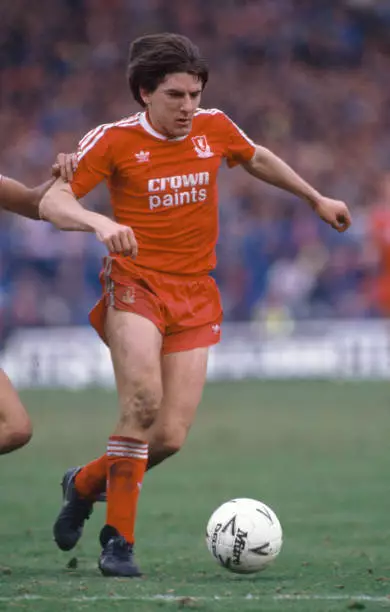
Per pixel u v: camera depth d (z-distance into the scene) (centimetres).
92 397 6056
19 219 7419
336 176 8719
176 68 1686
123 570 1694
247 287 7481
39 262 7412
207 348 1808
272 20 9794
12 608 1386
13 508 2712
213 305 1827
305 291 7294
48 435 4409
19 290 7281
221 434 4400
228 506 1694
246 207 8106
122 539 1709
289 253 7562
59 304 7306
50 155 8925
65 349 6838
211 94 9388
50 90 9419
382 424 4644
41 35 9681
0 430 1662
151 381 1695
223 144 1830
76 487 1861
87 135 1750
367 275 7344
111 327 1734
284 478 3247
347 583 1633
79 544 2166
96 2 9781
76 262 7400
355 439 4184
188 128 1733
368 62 9769
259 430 4516
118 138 1741
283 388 6378
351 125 9269
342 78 9600
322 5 9888
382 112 9406
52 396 6150
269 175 1919
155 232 1767
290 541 2184
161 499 2861
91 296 7394
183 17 9800
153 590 1542
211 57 9650
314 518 2522
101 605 1405
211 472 3403
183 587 1571
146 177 1752
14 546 2117
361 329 7000
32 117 9231
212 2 9825
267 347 7056
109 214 7731
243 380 6906
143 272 1758
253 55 9706
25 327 7256
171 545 2139
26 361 6825
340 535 2266
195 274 1803
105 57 9638
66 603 1420
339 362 6975
